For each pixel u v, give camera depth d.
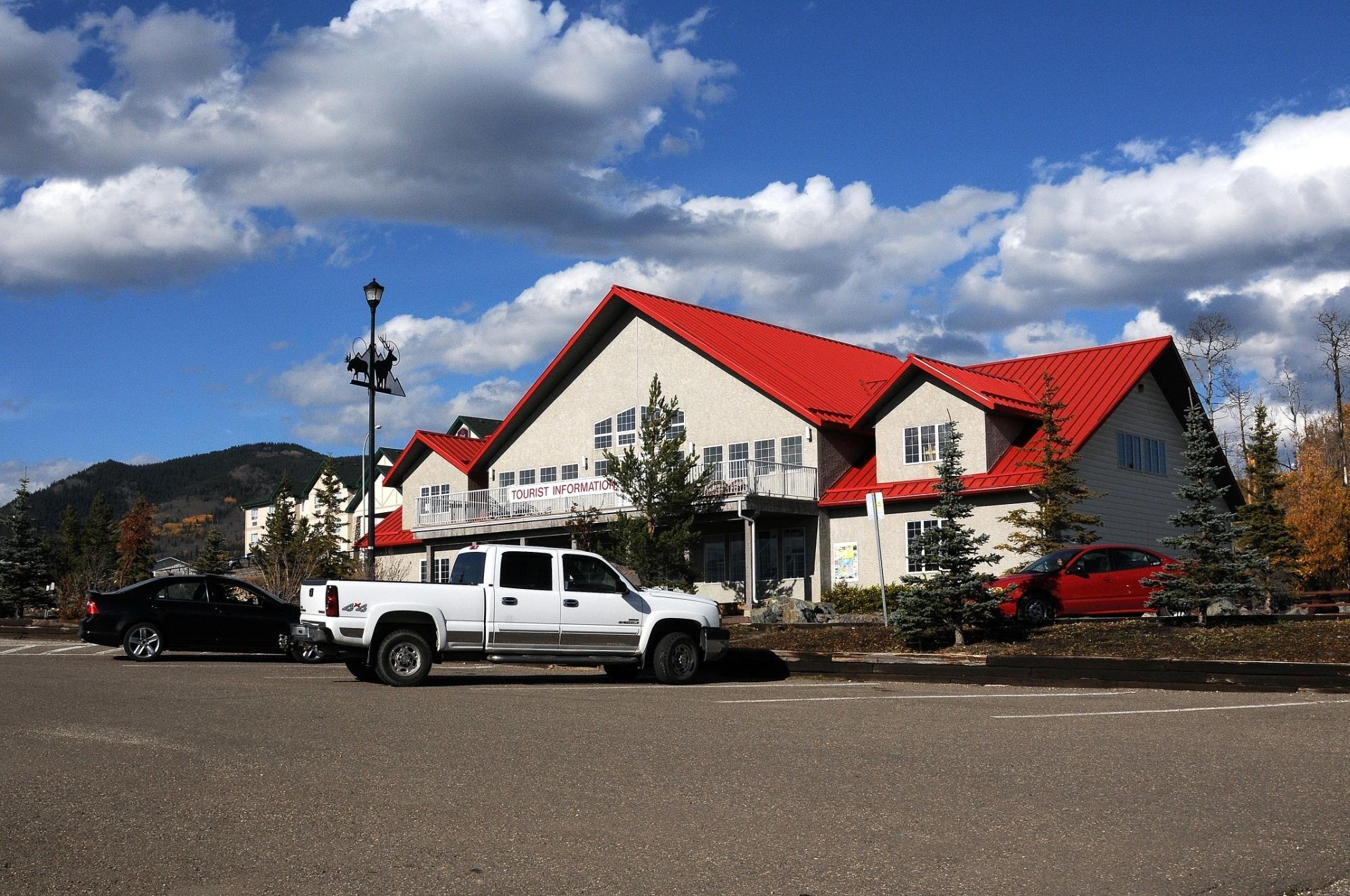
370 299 28.53
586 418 43.34
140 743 10.62
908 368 35.12
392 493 81.31
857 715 13.20
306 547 39.81
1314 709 13.54
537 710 13.50
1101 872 6.38
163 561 95.94
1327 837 7.11
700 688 17.59
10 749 10.23
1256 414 38.50
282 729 11.59
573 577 18.61
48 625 33.53
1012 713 13.43
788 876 6.30
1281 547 37.34
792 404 37.12
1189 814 7.77
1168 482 38.47
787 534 37.56
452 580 19.05
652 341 41.59
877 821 7.57
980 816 7.70
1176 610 20.45
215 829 7.26
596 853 6.75
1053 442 31.36
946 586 20.95
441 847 6.85
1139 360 36.38
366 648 17.52
